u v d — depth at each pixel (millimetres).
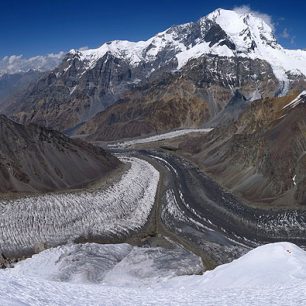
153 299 31750
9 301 22250
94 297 30234
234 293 33688
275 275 38500
